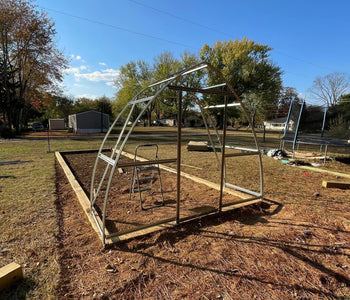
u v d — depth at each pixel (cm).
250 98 2080
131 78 3366
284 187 428
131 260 194
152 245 217
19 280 165
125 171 538
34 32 1734
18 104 1819
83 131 2070
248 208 311
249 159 754
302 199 360
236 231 249
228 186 411
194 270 182
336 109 1024
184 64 2691
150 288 162
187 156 794
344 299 156
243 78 2475
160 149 982
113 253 203
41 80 1925
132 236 226
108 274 175
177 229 248
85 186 410
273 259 199
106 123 2256
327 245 222
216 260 196
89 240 223
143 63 3325
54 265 183
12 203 311
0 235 227
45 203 313
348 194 389
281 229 254
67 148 960
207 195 369
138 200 342
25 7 1670
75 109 3972
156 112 4394
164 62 2850
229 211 296
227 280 172
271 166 636
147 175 498
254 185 439
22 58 1812
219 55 2567
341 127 1030
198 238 232
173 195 367
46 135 1780
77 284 164
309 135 1088
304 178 504
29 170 516
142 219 277
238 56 2381
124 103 3391
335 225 266
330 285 169
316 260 199
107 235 214
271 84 2591
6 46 1709
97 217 266
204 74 2644
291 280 173
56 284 163
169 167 580
